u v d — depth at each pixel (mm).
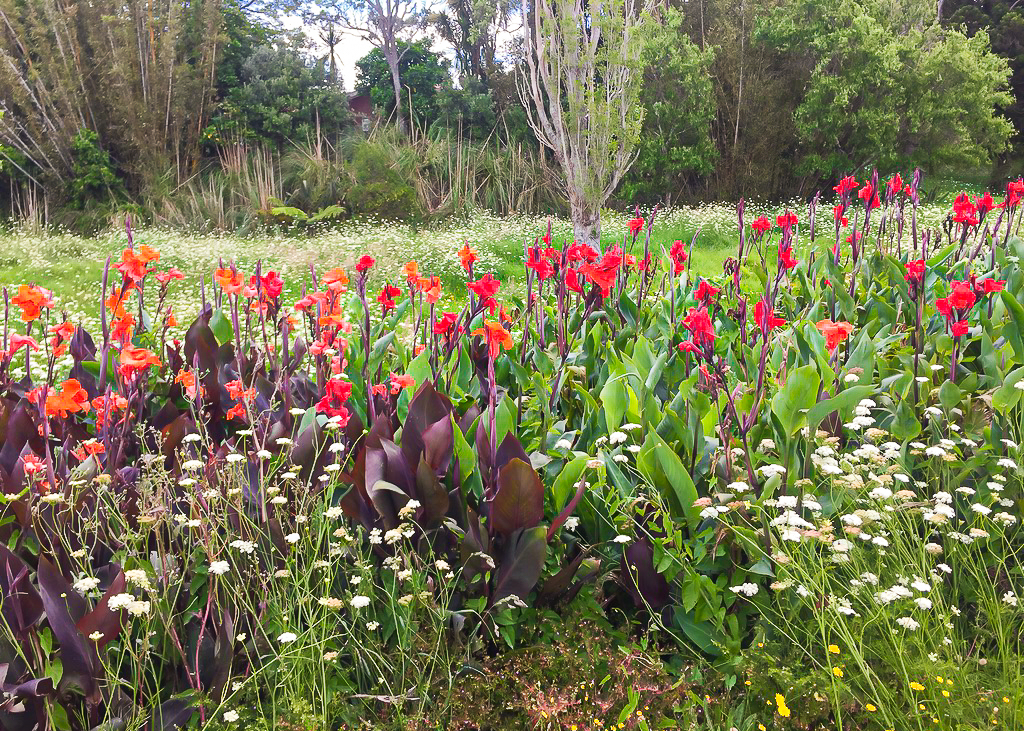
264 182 18359
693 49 19094
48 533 2197
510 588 2229
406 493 2277
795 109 19766
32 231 15875
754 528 2314
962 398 2998
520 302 4176
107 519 2238
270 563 2197
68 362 4328
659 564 2252
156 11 20828
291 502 2436
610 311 3824
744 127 20062
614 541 2326
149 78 19969
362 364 3232
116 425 2658
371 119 25297
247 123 22109
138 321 3621
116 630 1874
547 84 12789
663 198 20203
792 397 2377
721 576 2299
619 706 2047
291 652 1964
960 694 1950
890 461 2617
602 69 12789
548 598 2355
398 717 2002
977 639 2240
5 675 1811
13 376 3572
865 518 2145
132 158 20141
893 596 1953
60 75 19766
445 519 2273
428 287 3156
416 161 18688
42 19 20312
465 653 2186
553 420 2936
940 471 2596
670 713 2072
